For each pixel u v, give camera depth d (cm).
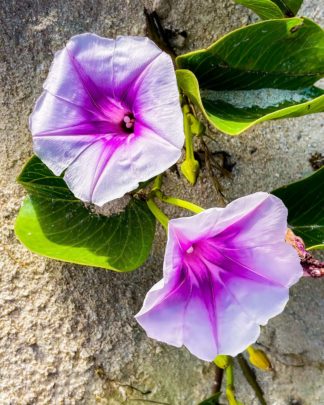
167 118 16
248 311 17
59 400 21
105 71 17
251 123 17
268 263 17
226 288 17
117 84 17
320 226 21
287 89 20
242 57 19
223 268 17
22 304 21
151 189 21
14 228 20
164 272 15
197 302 17
